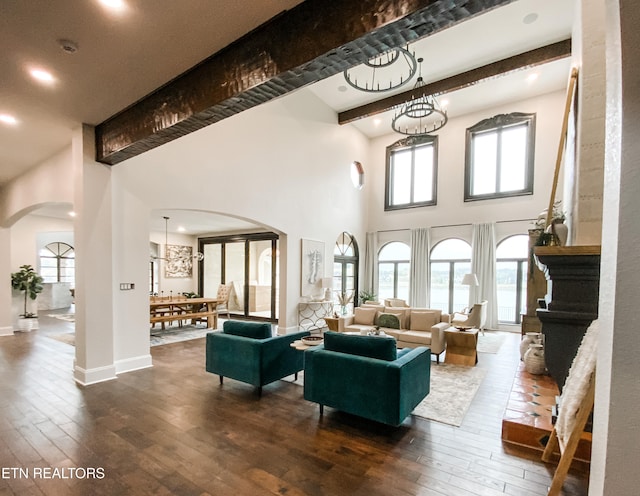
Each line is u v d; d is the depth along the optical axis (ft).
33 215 27.89
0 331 21.44
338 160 28.89
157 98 10.15
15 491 6.84
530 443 8.75
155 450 8.39
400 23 5.65
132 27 7.32
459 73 23.93
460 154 29.07
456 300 28.94
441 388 13.15
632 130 2.67
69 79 9.44
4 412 10.45
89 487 6.99
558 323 8.85
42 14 6.89
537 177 25.76
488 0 5.09
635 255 2.65
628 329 2.67
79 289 13.12
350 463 7.93
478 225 27.27
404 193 32.30
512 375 14.87
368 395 9.41
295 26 6.87
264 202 20.86
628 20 2.66
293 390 12.68
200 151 17.13
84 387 12.57
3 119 12.22
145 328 15.14
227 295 30.14
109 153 12.37
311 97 25.63
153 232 33.58
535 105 26.11
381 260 33.40
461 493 6.93
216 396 11.97
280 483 7.16
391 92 26.27
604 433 2.83
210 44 7.95
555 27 19.49
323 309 25.85
